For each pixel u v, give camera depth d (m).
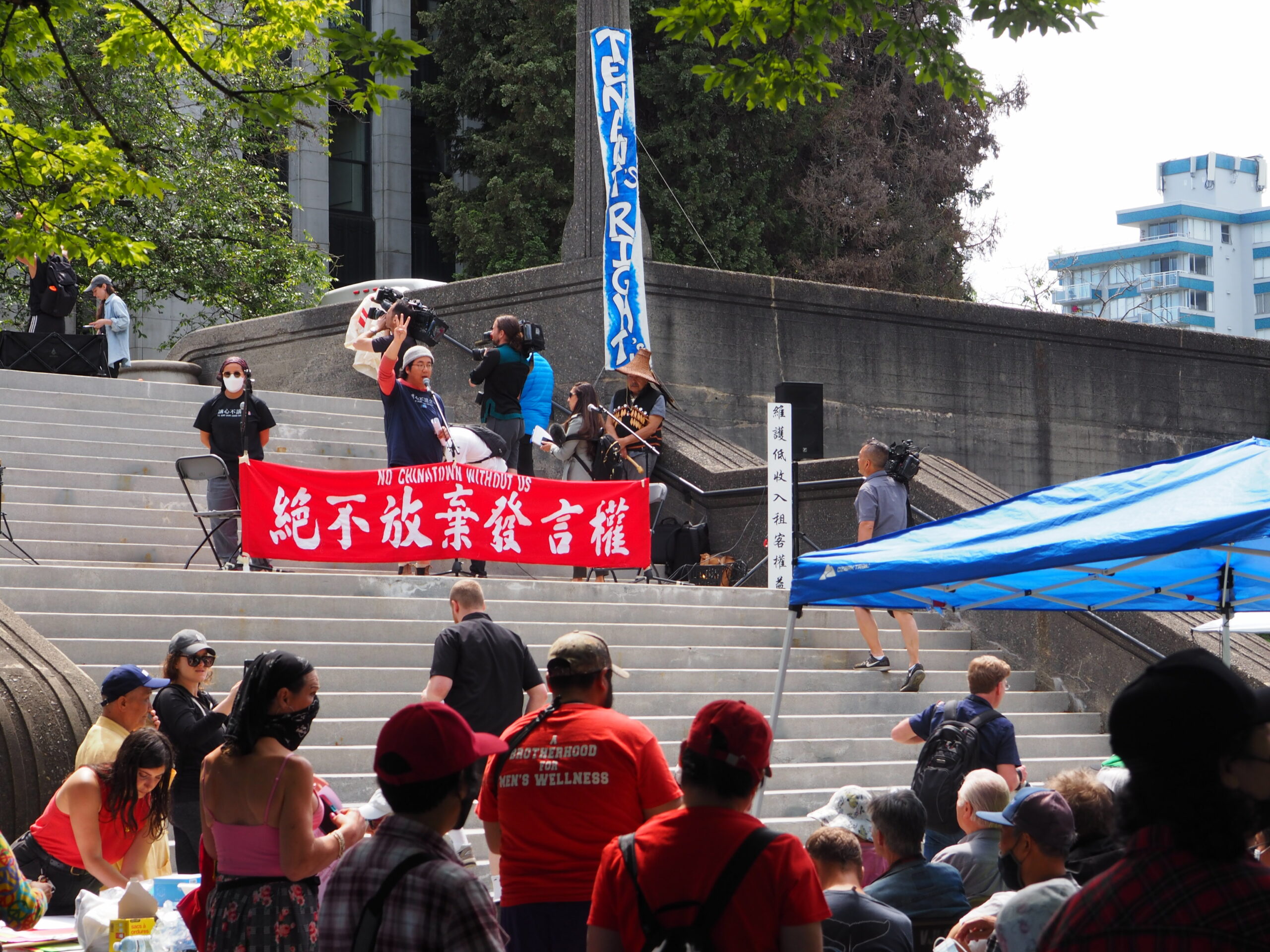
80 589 9.40
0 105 8.91
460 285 17.16
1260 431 20.86
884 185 27.75
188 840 6.19
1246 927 2.17
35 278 16.16
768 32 8.98
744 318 16.59
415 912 3.08
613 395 15.29
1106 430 19.23
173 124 24.67
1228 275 108.75
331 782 7.98
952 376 18.02
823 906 3.04
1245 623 8.32
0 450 13.10
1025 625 12.09
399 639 9.80
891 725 10.42
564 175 27.03
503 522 10.91
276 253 26.77
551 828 4.13
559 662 4.31
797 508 12.93
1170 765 2.26
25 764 6.85
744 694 10.31
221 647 8.94
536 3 26.30
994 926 4.28
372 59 7.64
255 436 11.44
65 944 5.71
